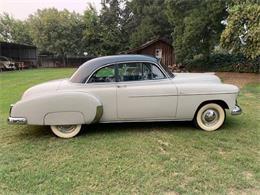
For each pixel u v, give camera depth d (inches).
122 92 197.2
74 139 195.8
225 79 640.4
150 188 129.8
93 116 194.7
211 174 141.5
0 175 144.4
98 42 1460.4
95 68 198.8
